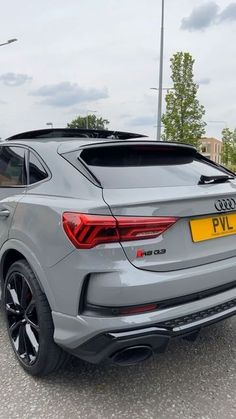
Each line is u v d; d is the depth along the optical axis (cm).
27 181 320
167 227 261
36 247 280
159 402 278
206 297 280
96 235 244
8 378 306
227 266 291
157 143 318
